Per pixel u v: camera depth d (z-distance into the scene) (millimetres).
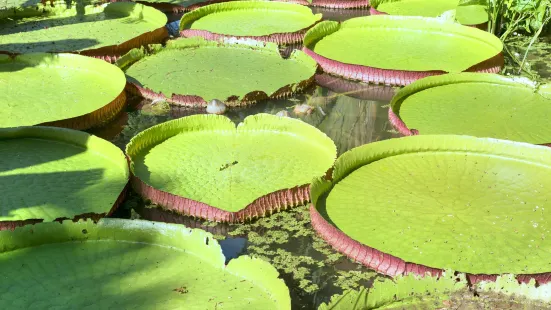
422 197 4516
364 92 6621
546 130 5570
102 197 4543
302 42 8055
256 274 3625
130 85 6480
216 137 5398
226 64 7168
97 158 5125
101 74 6828
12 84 6602
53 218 4277
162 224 3934
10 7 9422
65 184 4719
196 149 5203
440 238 4074
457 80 6547
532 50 7711
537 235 4109
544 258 3893
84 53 7234
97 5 9289
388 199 4492
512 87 6426
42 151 5219
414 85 6332
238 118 6016
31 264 3812
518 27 8039
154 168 4918
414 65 7102
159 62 7215
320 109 6219
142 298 3498
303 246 4168
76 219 4258
